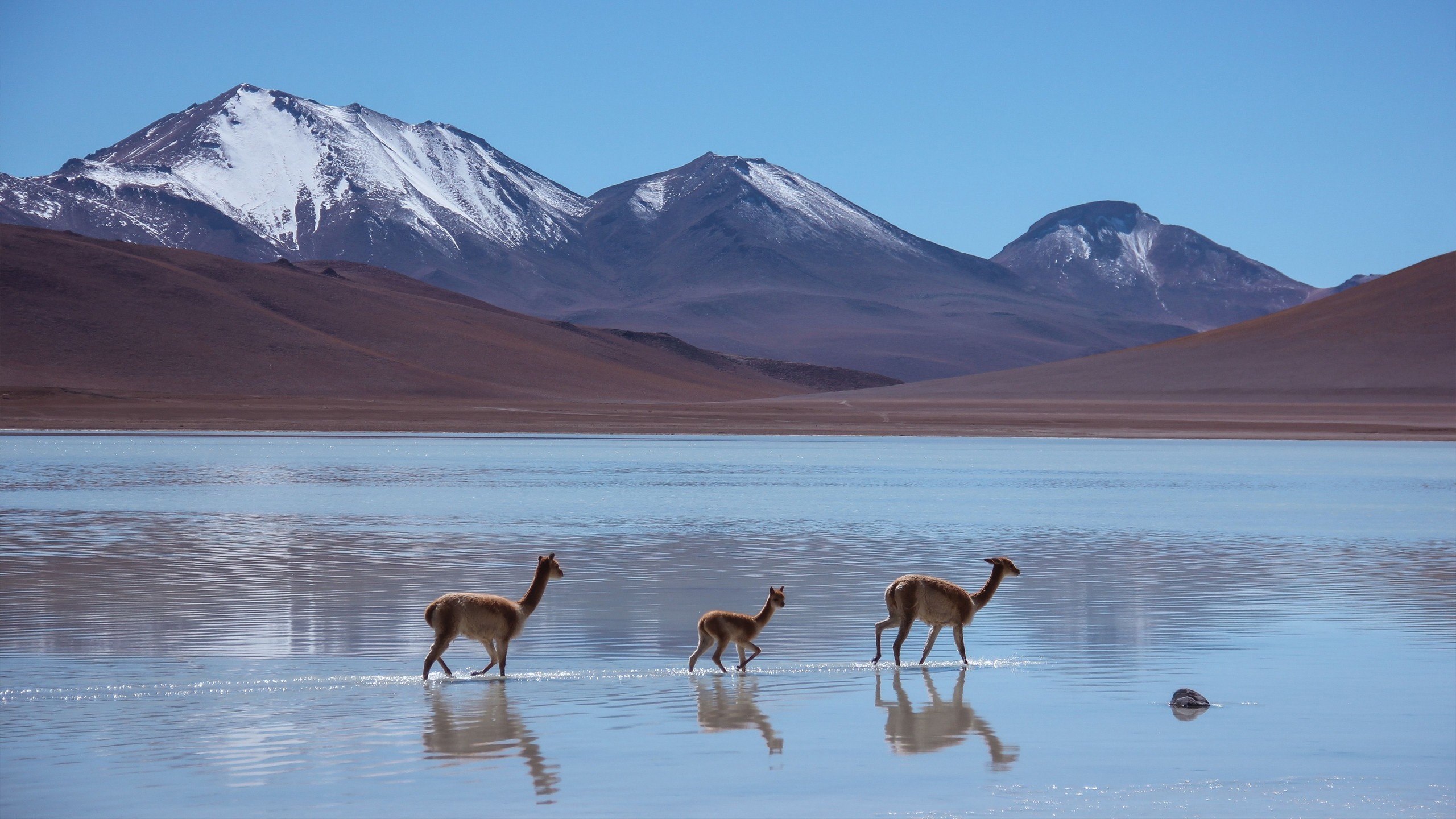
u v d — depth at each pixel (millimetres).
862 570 34844
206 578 32562
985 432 147500
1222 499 59906
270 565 35094
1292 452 108312
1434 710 19141
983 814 14398
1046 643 24766
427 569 34406
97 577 32656
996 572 23234
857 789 15266
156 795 14922
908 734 17844
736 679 21609
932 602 22562
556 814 14320
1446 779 15695
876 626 23000
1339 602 29547
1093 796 15023
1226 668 22234
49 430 134500
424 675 21172
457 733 17797
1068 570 35094
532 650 24094
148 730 17875
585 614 27984
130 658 22828
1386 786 15391
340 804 14664
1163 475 77438
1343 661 22812
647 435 140500
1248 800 14867
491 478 71312
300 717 18688
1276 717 18734
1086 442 128375
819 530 45625
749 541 41938
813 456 97938
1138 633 25766
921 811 14484
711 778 15711
